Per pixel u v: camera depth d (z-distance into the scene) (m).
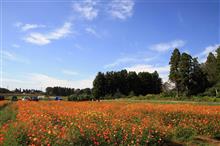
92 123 13.42
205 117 17.53
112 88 107.00
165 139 13.21
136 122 15.93
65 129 11.39
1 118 19.17
